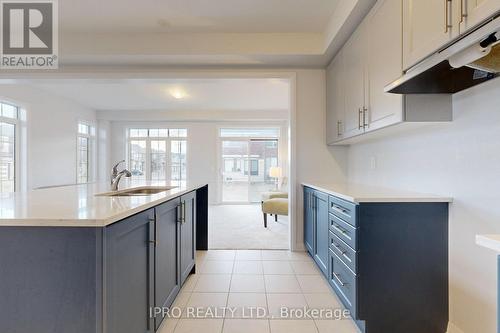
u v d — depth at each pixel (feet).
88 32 10.16
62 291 3.90
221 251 11.69
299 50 10.23
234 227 16.43
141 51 10.25
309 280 8.77
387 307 5.91
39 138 18.07
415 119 5.81
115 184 8.42
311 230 10.24
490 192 4.92
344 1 7.87
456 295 5.70
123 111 25.20
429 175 6.57
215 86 17.25
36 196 6.31
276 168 24.47
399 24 5.73
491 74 4.76
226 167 27.09
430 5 4.65
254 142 27.09
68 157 21.16
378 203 5.94
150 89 17.92
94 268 3.88
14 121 16.58
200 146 26.76
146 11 8.81
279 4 8.47
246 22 9.50
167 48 10.23
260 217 19.71
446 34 4.22
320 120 11.78
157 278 5.77
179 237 7.39
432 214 5.95
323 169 11.79
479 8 3.60
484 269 5.04
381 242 5.93
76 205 4.87
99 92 18.93
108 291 3.94
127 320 4.52
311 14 9.01
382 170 8.93
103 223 3.75
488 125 4.96
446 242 5.94
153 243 5.53
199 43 10.25
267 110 24.80
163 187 9.89
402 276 5.92
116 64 11.17
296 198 11.76
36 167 17.78
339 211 6.98
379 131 7.41
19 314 3.93
